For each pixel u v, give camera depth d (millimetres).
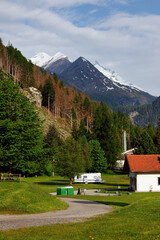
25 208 24203
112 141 120125
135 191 49594
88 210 25578
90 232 14609
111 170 117875
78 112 183625
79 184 71500
